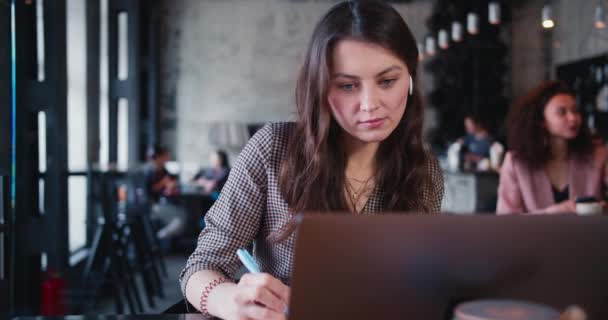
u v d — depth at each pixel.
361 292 0.83
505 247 0.84
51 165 4.35
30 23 4.23
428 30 10.89
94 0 6.80
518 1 10.80
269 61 10.80
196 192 7.88
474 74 10.84
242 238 1.35
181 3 10.73
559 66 9.80
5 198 3.15
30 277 4.22
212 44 10.77
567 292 0.84
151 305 5.27
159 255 6.41
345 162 1.36
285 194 1.33
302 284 0.83
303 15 10.80
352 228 0.82
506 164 2.83
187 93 10.76
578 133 2.71
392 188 1.39
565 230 0.83
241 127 10.21
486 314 0.82
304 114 1.28
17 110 4.07
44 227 4.25
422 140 1.40
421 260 0.83
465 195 7.05
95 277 4.92
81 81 6.37
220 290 1.20
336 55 1.17
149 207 6.60
